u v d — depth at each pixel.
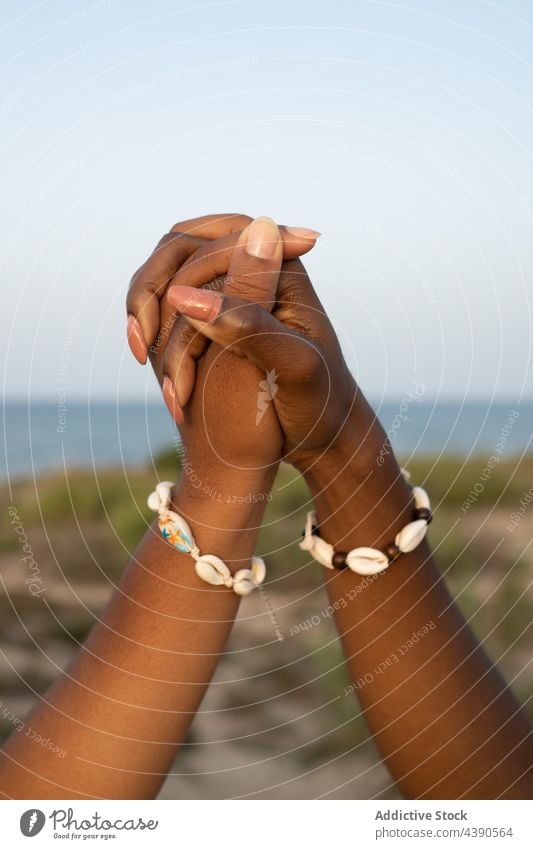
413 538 0.50
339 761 1.81
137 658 0.45
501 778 0.50
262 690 2.15
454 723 0.50
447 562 2.88
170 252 0.55
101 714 0.44
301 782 1.70
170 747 0.45
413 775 0.51
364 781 1.71
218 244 0.54
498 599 2.53
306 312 0.52
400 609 0.51
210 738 1.93
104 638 0.45
